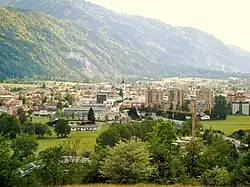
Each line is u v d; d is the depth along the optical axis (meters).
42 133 143.88
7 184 42.41
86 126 170.75
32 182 43.19
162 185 41.75
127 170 43.97
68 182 45.88
